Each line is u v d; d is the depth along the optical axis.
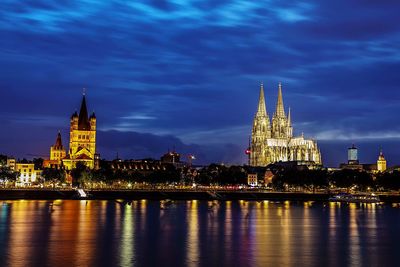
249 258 143.00
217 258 142.38
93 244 162.50
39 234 183.88
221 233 193.50
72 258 139.88
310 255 149.12
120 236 181.25
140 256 143.75
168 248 157.00
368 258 146.12
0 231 191.00
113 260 137.88
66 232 189.88
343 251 156.62
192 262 136.88
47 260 137.12
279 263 137.12
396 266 136.00
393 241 178.00
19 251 149.25
